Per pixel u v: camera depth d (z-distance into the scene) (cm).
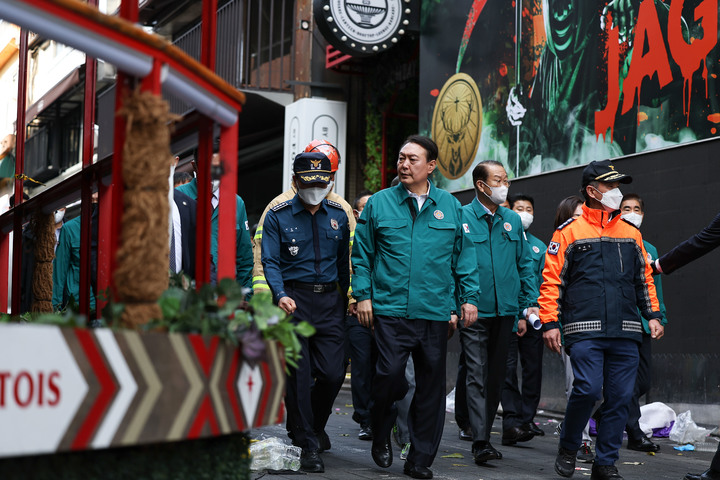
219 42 1955
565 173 1258
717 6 1015
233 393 325
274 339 365
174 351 288
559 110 1272
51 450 241
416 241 700
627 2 1151
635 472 770
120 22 284
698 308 1050
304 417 716
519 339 990
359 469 732
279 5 2048
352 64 1889
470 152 1480
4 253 716
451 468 755
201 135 384
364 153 1928
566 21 1263
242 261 768
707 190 1025
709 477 673
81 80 517
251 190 2348
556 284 688
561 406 1267
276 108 2030
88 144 515
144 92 299
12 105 615
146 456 296
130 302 305
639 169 1127
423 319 696
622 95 1157
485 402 794
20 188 609
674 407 1080
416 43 1772
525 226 1027
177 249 662
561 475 690
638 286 692
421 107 1627
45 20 265
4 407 229
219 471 339
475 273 731
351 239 796
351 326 934
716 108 1016
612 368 676
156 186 303
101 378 257
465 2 1507
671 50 1077
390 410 719
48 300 627
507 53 1393
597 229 686
